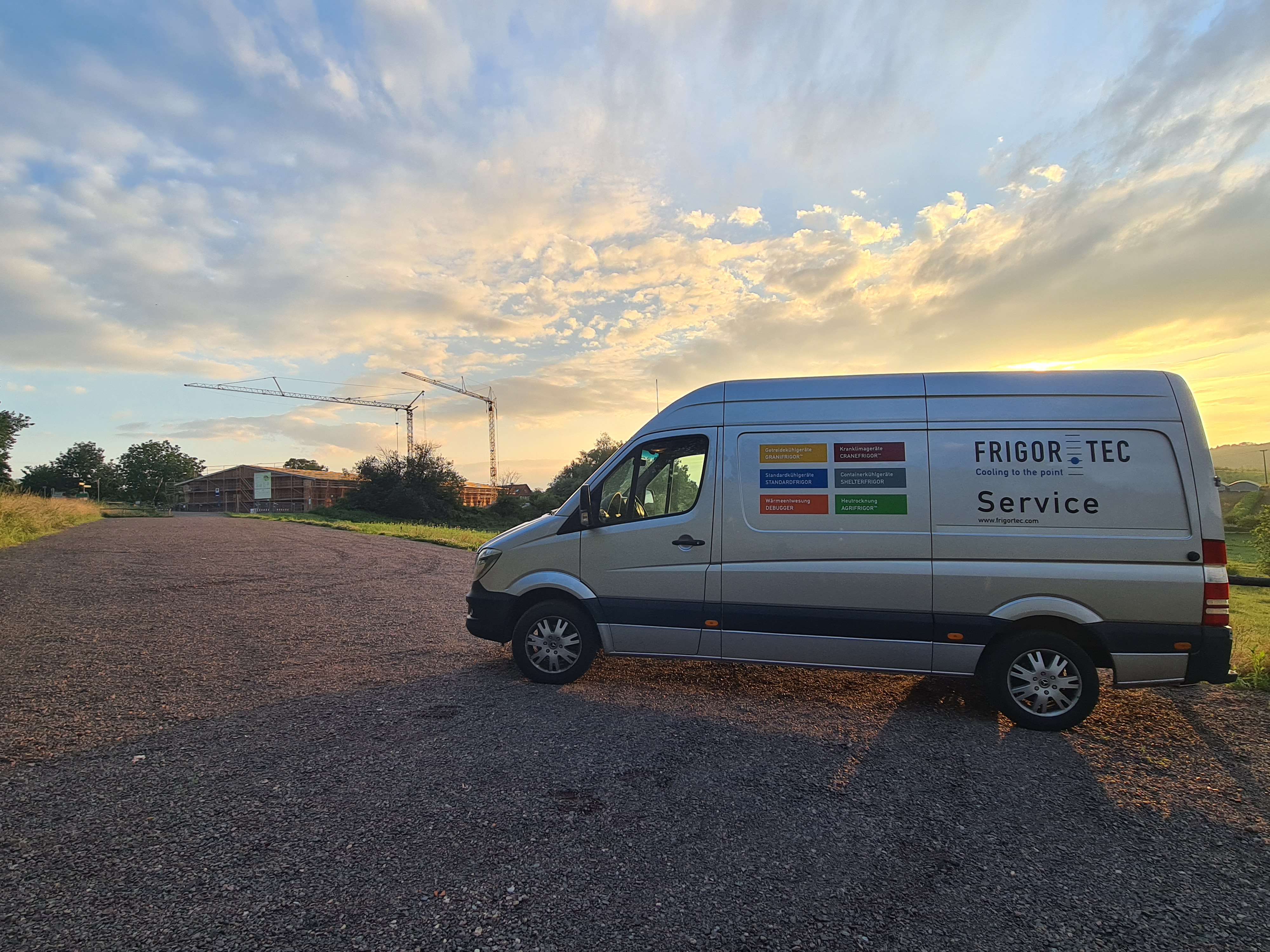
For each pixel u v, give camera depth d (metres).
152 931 2.35
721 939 2.37
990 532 4.76
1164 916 2.55
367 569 14.04
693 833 3.13
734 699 5.22
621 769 3.86
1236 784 3.77
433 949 2.27
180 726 4.51
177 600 9.62
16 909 2.46
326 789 3.55
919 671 4.85
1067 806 3.47
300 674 5.88
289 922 2.41
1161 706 5.15
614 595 5.48
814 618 5.01
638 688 5.52
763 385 5.41
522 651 5.65
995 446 4.83
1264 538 30.06
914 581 4.84
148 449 110.44
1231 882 2.80
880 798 3.54
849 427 5.11
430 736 4.36
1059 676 4.59
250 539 22.33
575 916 2.48
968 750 4.23
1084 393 4.78
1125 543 4.55
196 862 2.81
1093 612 4.55
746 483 5.25
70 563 13.91
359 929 2.38
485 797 3.47
